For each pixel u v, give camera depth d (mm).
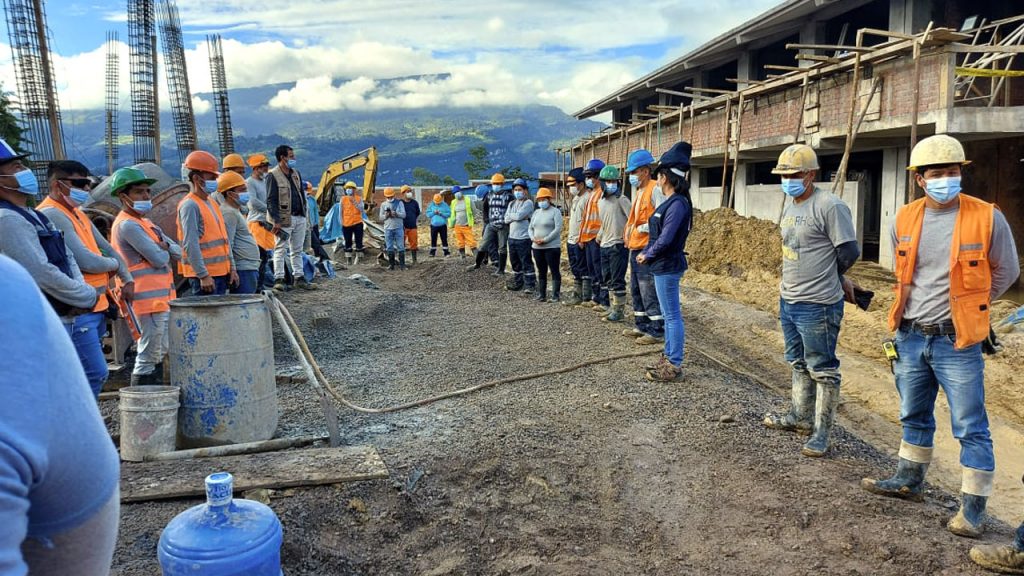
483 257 16531
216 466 4516
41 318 961
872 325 10273
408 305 12086
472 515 4375
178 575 2479
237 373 4969
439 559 3973
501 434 5441
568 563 3990
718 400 6469
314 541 3854
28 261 4129
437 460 4879
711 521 4457
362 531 4090
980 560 3824
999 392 7699
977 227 3980
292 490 4301
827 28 18125
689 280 14648
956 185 3961
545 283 12406
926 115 10992
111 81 27922
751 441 5492
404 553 3996
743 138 16875
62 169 4957
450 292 13984
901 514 4395
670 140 20922
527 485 4738
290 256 12531
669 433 5648
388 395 6707
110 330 7293
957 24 14805
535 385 7016
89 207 7859
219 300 5086
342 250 21672
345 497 4293
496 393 6746
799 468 5012
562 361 7977
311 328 9812
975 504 4125
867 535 4156
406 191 19578
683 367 7602
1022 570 3764
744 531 4320
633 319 10516
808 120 14070
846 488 4699
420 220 40562
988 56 12727
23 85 18375
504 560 4008
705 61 23266
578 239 11469
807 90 13992
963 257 3992
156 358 6277
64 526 990
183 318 4914
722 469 5047
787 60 20797
